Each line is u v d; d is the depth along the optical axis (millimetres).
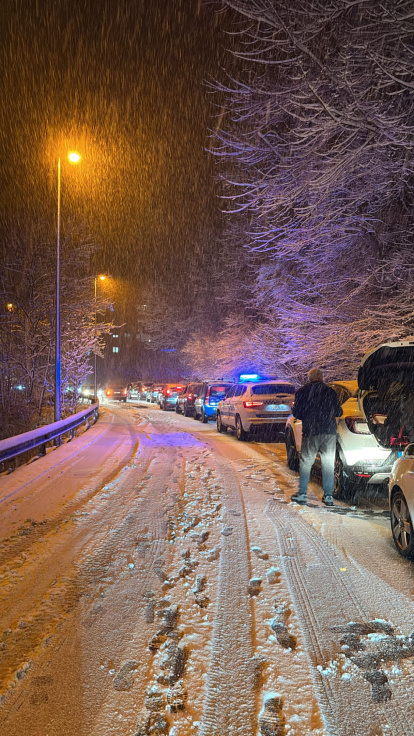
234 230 26000
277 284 18672
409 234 12695
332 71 8656
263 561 5078
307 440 7395
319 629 3666
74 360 26688
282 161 11609
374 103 8969
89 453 13445
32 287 24406
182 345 48188
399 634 3588
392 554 5293
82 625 3789
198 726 2643
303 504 7473
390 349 6215
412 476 5004
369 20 8766
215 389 24188
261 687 2975
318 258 14883
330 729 2607
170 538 5871
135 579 4672
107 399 56531
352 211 12562
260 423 14906
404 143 9008
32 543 5836
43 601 4230
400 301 12555
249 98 11125
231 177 16188
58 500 7934
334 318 14500
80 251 25078
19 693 2955
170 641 3521
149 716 2730
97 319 29656
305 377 19062
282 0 8617
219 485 8875
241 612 3947
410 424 6793
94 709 2799
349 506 7406
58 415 16781
